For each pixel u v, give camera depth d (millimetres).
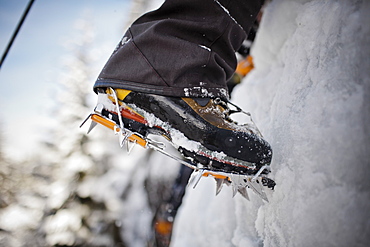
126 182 5398
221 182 1115
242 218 1493
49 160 10508
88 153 9773
